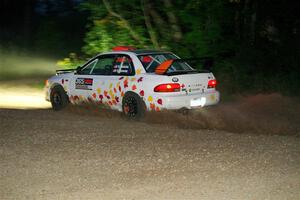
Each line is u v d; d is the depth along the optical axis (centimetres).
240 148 873
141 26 1616
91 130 1026
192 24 1561
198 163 787
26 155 845
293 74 1512
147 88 1091
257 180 705
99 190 674
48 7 2636
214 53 1584
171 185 689
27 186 695
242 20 1658
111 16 1622
